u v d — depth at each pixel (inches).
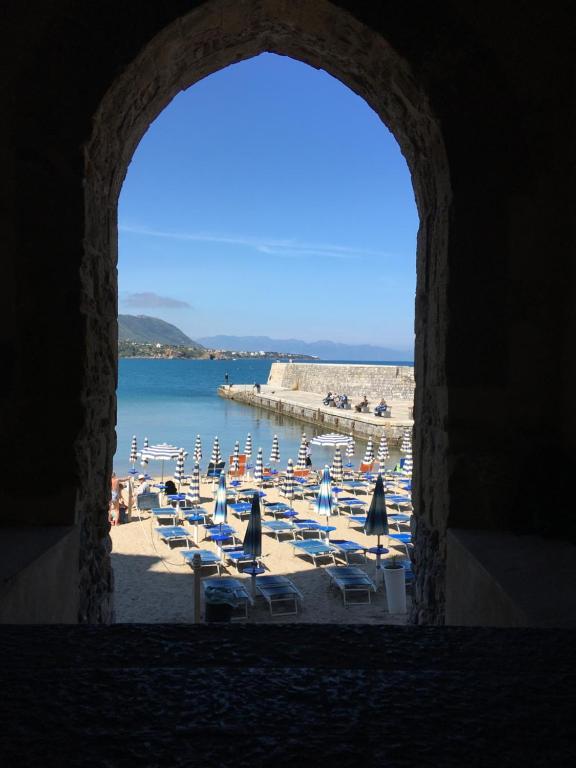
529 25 172.7
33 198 167.2
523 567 134.7
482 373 175.6
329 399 1822.1
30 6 165.6
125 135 196.5
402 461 1026.7
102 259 189.8
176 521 690.2
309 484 861.8
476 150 173.9
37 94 166.2
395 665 70.9
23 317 168.9
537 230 174.2
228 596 402.0
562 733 57.0
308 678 66.6
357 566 553.3
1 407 169.0
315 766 51.8
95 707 60.2
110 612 206.5
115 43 166.4
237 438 1430.9
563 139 173.8
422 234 210.4
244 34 197.6
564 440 172.2
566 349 171.2
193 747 54.1
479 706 61.4
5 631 78.7
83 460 173.5
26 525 167.5
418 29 173.0
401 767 51.8
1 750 53.0
